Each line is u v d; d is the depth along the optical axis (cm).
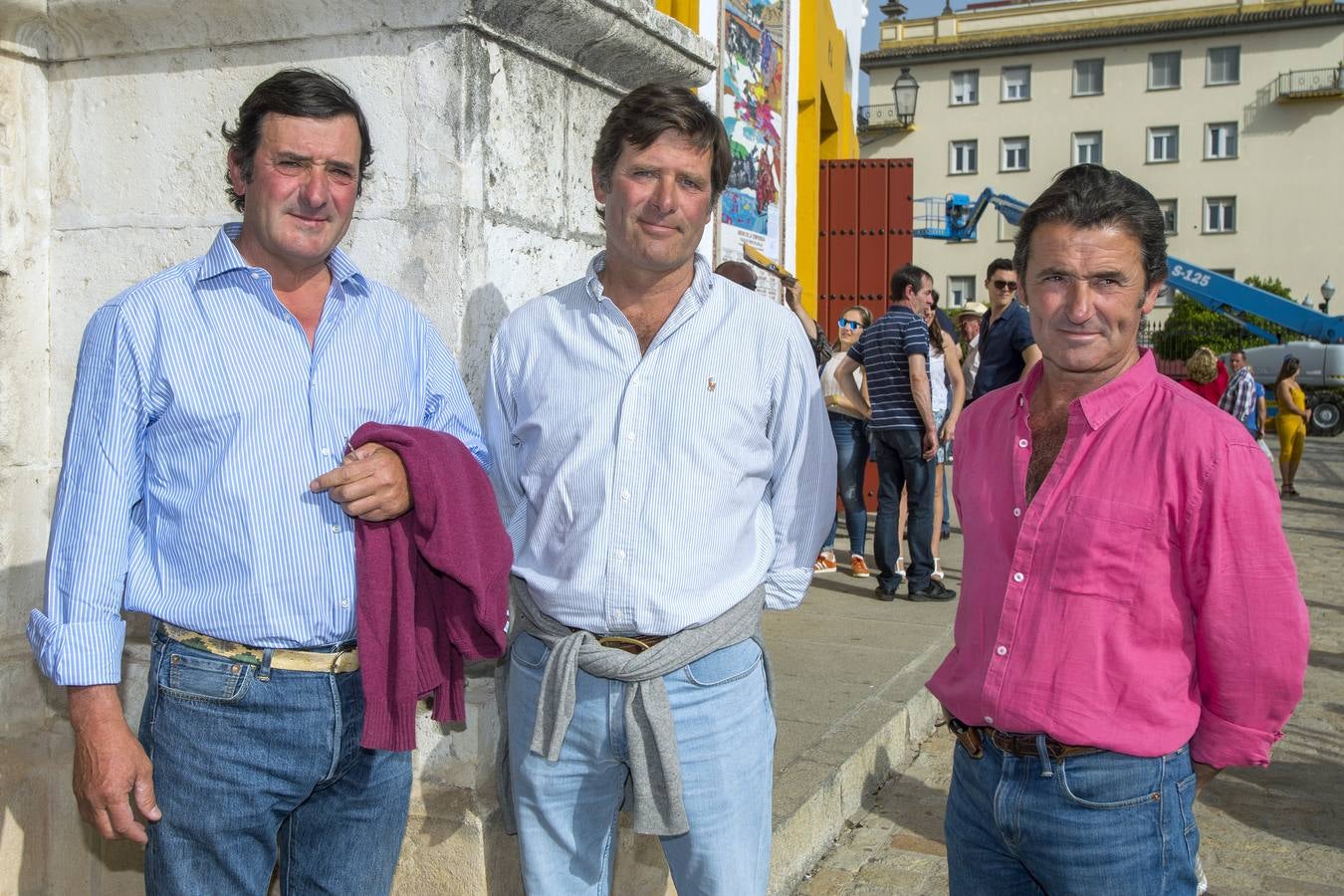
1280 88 3741
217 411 176
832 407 648
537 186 248
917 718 421
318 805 195
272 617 178
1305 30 3703
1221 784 396
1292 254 3778
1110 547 163
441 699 199
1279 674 158
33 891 270
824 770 340
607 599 192
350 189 184
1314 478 1596
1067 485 168
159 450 178
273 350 181
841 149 1241
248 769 179
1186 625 165
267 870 190
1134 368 169
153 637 186
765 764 204
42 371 259
